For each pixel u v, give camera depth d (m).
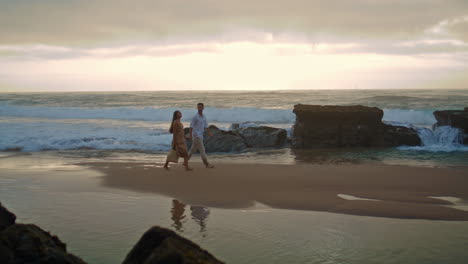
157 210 6.36
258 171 9.83
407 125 15.86
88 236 5.06
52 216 5.98
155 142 15.49
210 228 5.41
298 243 4.82
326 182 8.45
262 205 6.69
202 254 2.92
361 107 15.11
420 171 9.59
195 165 10.97
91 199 7.09
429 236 5.11
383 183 8.31
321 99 44.53
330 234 5.18
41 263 2.90
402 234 5.19
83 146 14.80
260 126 15.99
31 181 8.69
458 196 7.27
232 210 6.38
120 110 28.81
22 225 3.21
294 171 9.77
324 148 14.91
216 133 14.70
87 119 26.66
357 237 5.06
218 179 8.88
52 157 12.55
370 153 13.24
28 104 42.81
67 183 8.47
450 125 15.01
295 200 7.00
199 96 59.16
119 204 6.73
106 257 4.34
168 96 59.75
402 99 40.56
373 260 4.30
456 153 12.97
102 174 9.52
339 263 4.22
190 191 7.71
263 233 5.20
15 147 14.34
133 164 11.13
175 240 2.96
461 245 4.77
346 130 14.99
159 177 9.15
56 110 30.38
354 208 6.47
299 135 15.07
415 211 6.29
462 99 39.09
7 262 2.82
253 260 4.28
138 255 3.00
